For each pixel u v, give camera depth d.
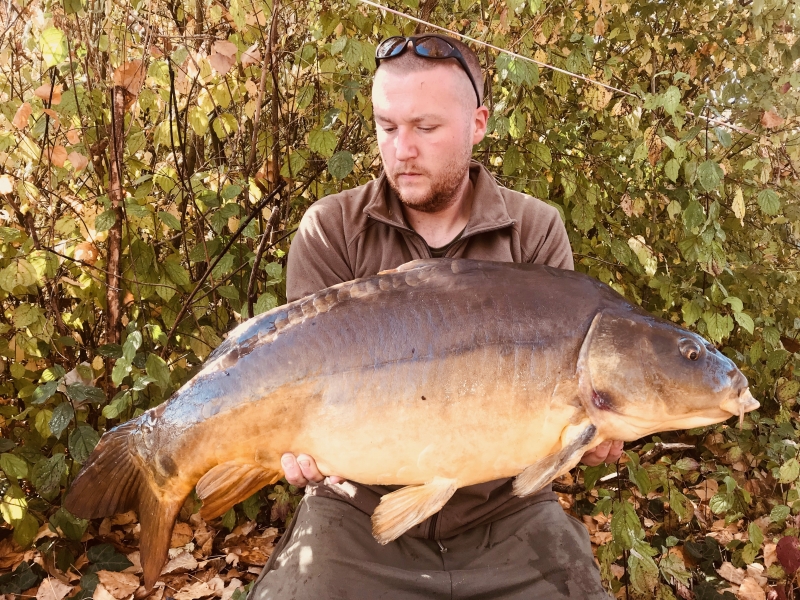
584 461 1.91
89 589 2.61
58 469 2.62
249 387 1.62
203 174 3.03
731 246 3.69
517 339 1.61
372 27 3.09
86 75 2.79
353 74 3.06
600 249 3.51
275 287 3.16
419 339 1.60
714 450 3.51
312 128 3.12
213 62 2.68
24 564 2.65
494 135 3.26
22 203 2.80
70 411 2.61
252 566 2.88
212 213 3.00
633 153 3.25
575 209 3.18
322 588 1.84
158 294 2.85
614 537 2.51
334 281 2.15
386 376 1.60
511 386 1.60
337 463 1.62
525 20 3.20
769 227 3.79
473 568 1.94
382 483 1.65
